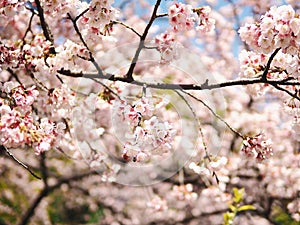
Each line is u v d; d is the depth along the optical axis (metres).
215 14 3.15
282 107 1.60
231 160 2.93
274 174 2.98
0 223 3.38
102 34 1.56
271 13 1.37
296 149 3.08
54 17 1.56
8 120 1.46
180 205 3.11
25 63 1.57
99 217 3.56
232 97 3.15
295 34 1.33
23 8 1.53
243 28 1.40
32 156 3.00
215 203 3.09
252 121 3.00
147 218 3.30
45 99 1.62
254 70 1.55
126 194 3.34
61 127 1.54
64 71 1.58
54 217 3.63
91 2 1.46
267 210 3.03
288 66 1.41
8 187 3.41
